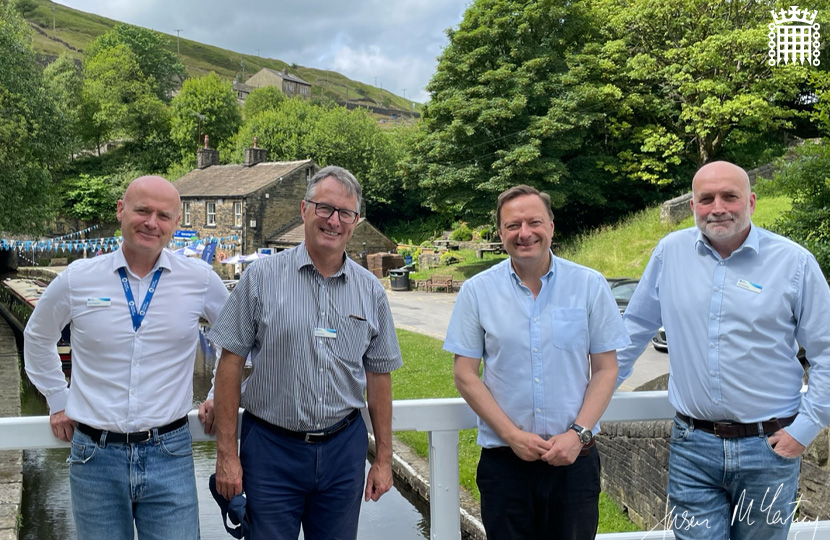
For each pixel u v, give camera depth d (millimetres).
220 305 2549
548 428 2402
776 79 22156
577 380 2434
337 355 2359
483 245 30422
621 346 2455
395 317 19016
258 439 2359
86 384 2346
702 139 25172
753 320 2373
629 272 19109
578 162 27422
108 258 2416
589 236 24953
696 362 2473
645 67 24109
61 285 2326
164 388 2377
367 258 32031
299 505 2402
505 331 2426
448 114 28031
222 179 38719
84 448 2320
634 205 28469
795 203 8336
